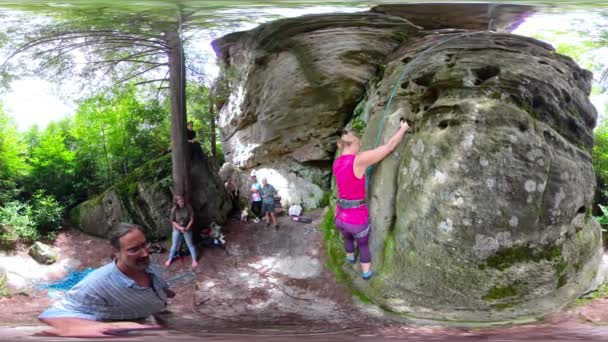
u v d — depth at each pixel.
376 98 6.00
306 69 7.69
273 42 7.28
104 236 7.58
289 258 6.16
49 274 6.04
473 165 4.23
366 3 5.73
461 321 3.85
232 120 10.36
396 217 4.87
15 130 8.70
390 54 6.85
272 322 3.82
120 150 9.49
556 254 4.27
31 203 8.05
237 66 8.48
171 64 7.07
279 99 8.45
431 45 5.68
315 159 8.97
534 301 4.08
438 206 4.36
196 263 6.32
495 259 4.22
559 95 4.75
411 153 4.76
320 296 4.86
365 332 3.32
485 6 5.59
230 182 9.04
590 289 4.18
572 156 4.52
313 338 2.96
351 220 4.80
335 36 6.92
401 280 4.58
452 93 4.76
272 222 7.88
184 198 7.31
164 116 9.50
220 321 3.48
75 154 9.27
